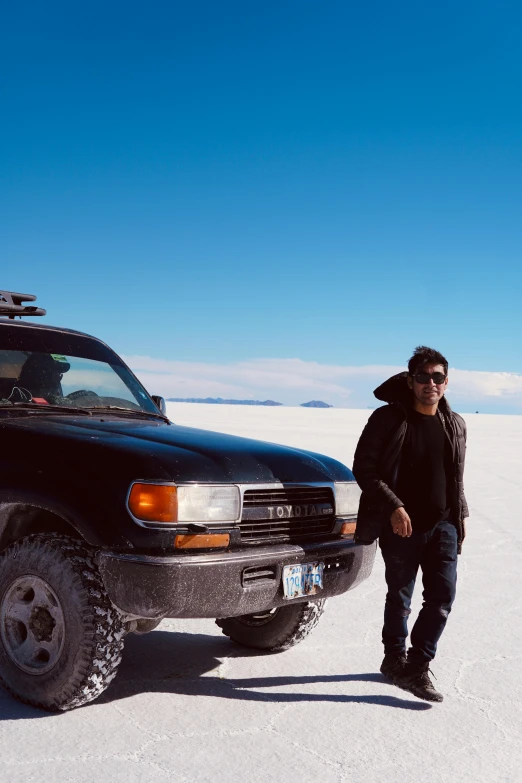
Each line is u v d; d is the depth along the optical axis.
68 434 3.57
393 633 3.80
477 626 4.88
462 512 3.73
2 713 3.33
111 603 3.27
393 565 3.73
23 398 4.09
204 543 3.26
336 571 3.82
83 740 3.07
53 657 3.32
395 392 3.80
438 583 3.67
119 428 3.85
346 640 4.55
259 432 27.00
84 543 3.38
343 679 3.92
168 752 2.99
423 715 3.46
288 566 3.54
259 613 4.36
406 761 2.98
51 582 3.30
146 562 3.13
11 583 3.45
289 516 3.62
